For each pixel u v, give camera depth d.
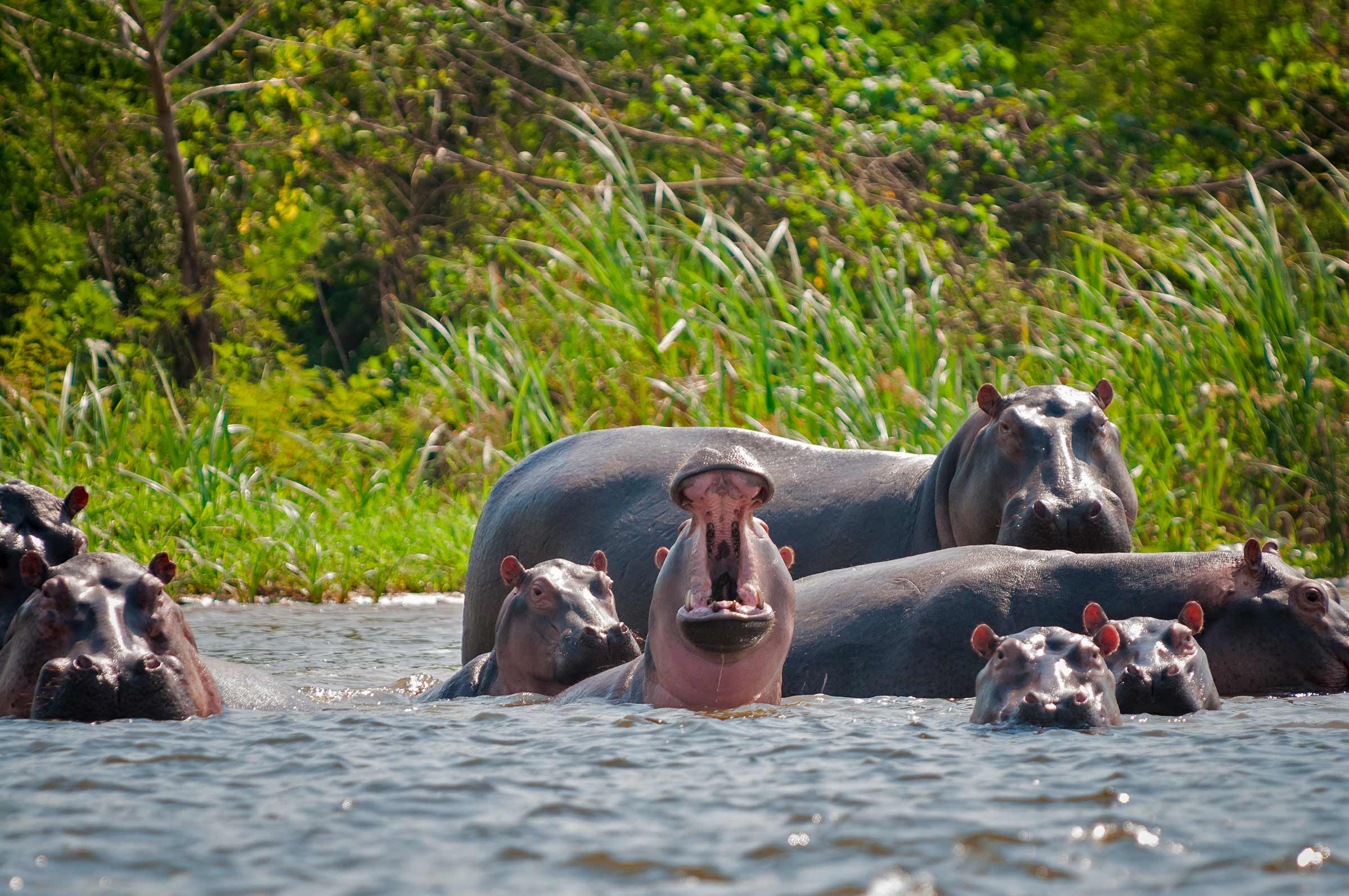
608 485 35.03
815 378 50.12
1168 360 54.19
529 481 36.84
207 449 61.66
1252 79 86.50
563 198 80.19
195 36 92.38
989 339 63.69
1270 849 13.20
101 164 91.31
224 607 47.03
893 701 23.53
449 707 23.27
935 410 47.75
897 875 12.48
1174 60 87.81
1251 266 56.91
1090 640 20.80
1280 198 77.62
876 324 56.50
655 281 58.22
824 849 13.25
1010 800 15.12
